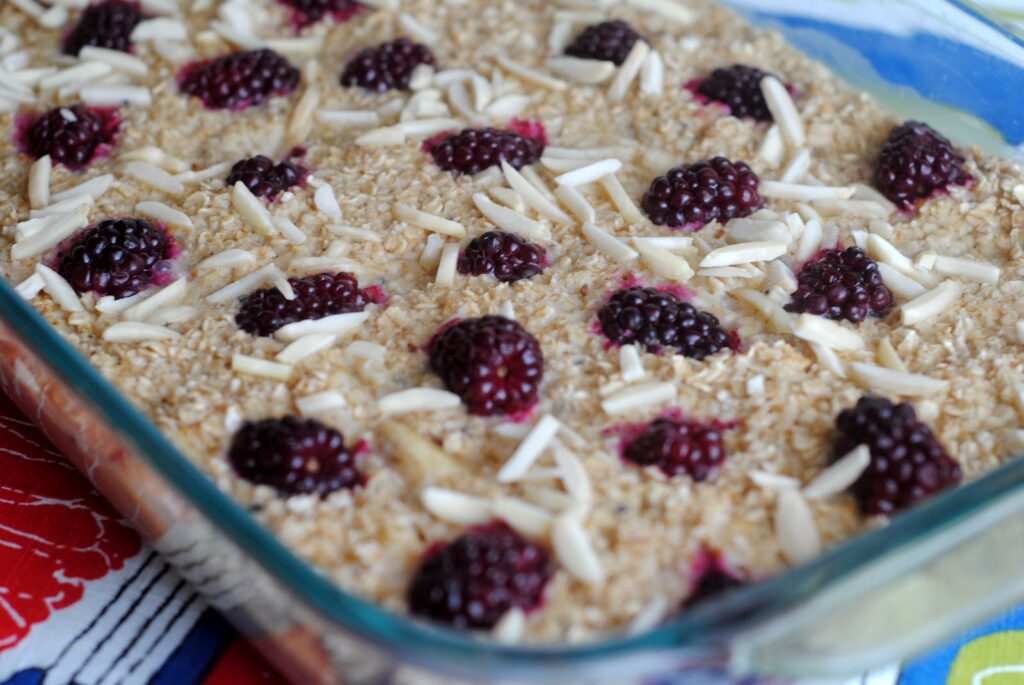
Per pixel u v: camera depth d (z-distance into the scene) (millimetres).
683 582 415
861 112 525
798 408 446
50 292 470
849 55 551
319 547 417
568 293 472
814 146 518
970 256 488
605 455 433
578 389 448
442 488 427
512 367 443
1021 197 496
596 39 538
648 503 426
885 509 425
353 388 449
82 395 422
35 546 452
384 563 416
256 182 494
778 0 556
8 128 519
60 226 483
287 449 425
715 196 490
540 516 418
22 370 453
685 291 473
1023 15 602
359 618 381
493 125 518
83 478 468
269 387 447
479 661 376
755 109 523
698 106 525
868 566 389
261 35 551
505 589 403
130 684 430
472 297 467
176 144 514
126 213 492
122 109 524
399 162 505
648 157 510
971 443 445
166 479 406
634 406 444
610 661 375
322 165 505
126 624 439
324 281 468
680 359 452
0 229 490
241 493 427
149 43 544
